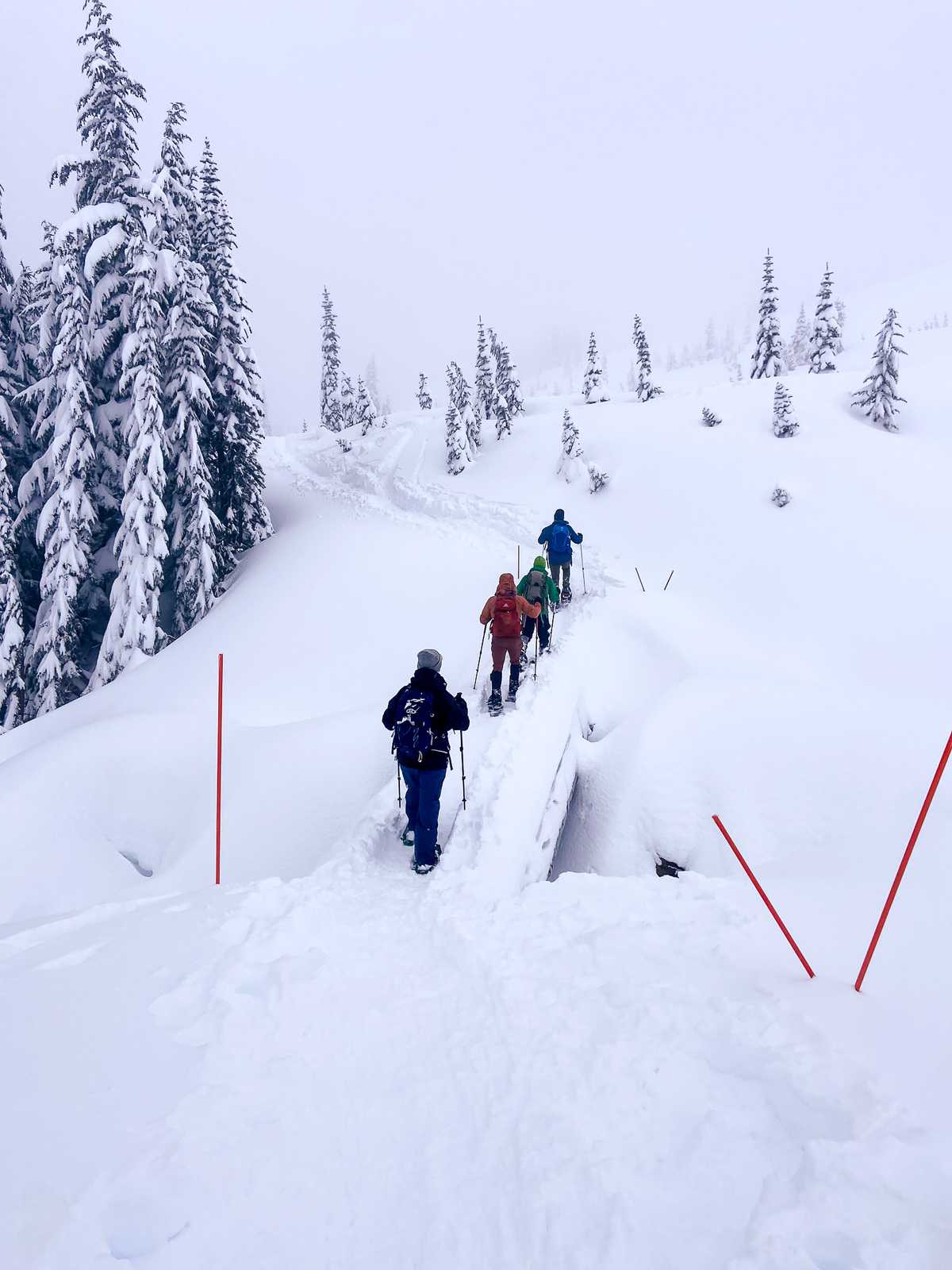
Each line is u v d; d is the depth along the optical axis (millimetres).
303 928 4191
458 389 28797
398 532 22625
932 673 12562
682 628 13250
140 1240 1964
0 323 23328
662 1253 1966
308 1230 2090
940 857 4863
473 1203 2215
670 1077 2703
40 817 8164
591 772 8844
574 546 19094
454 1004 3438
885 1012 3020
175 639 21688
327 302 49375
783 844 6586
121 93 20484
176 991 3254
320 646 16016
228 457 25297
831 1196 2057
